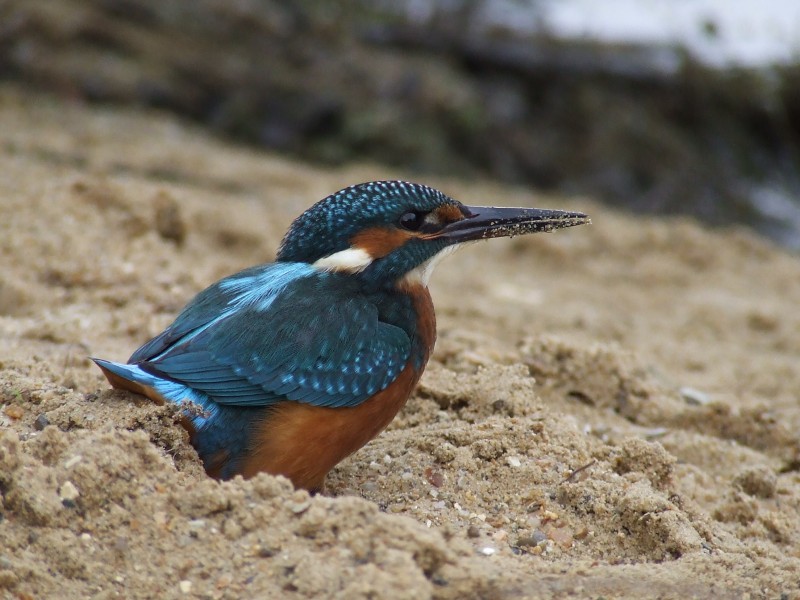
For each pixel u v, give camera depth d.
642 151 29.73
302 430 7.84
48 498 6.72
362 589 6.07
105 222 14.55
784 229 29.45
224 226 16.95
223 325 7.98
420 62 29.28
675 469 9.35
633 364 11.84
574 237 21.78
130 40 27.30
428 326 8.78
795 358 15.75
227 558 6.55
